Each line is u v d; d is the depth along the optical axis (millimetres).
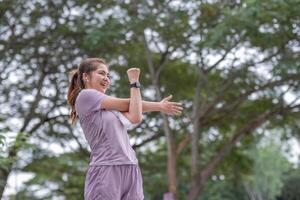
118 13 23469
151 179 36375
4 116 24953
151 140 28859
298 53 23266
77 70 6828
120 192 6156
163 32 24000
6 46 23812
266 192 66312
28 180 29906
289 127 30312
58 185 31609
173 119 28719
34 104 25266
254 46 23406
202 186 26266
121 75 26297
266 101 27234
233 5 23578
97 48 23938
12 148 16984
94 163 6234
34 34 24141
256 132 31781
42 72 25250
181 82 28078
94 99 6301
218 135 31312
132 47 24766
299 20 20969
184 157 34469
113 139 6199
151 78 26906
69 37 24281
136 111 6266
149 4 23609
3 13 22781
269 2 19781
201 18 23859
